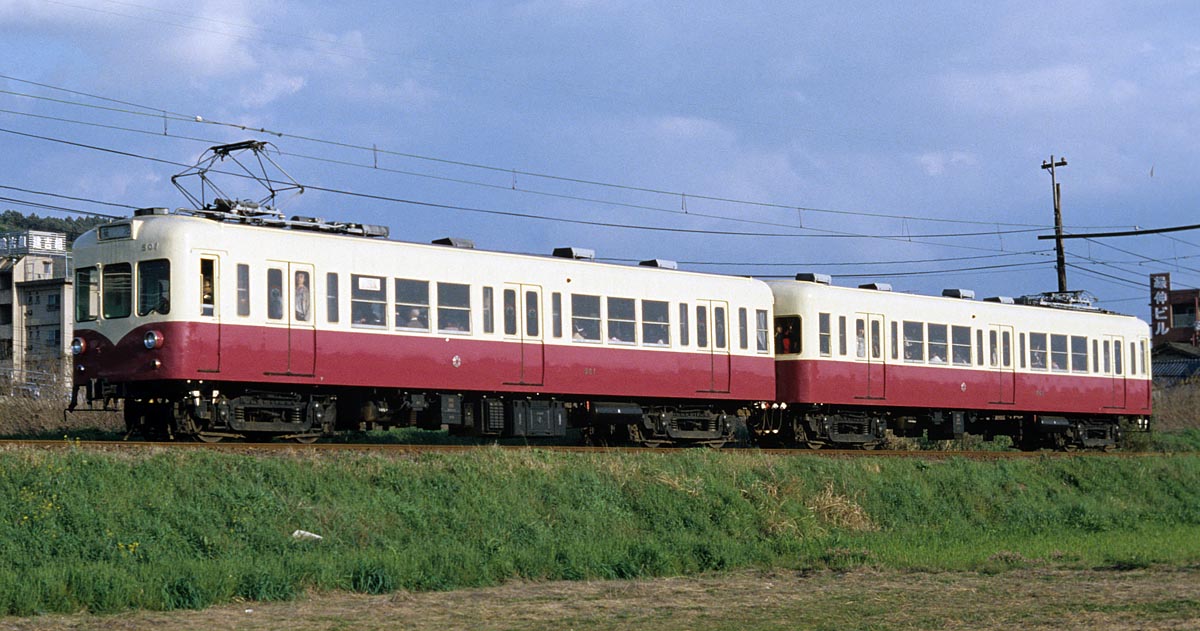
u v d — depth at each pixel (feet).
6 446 60.18
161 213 73.82
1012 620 50.67
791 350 100.22
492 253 83.66
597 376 87.45
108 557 53.36
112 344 72.13
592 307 87.81
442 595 55.98
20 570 51.11
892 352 105.50
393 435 99.35
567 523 68.23
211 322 71.00
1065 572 66.23
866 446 109.81
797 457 86.17
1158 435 144.77
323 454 67.21
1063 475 100.94
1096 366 125.08
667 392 91.25
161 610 50.06
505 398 85.20
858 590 59.57
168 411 72.49
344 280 76.28
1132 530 89.92
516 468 71.26
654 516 72.38
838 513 80.53
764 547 71.46
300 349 74.13
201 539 56.29
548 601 55.21
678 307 92.63
